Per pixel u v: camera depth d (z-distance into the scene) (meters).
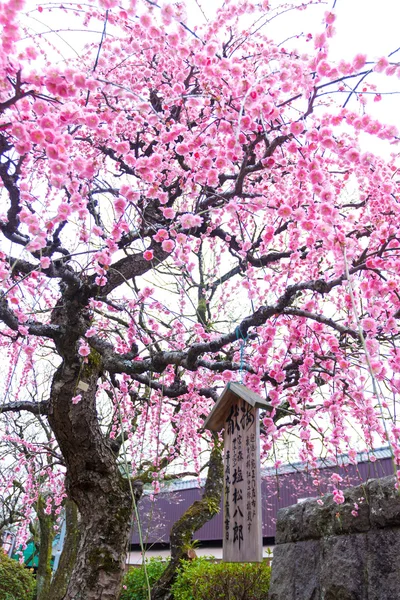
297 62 3.14
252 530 2.79
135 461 6.87
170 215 3.56
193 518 8.15
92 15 3.91
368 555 3.54
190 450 7.30
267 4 4.49
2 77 2.32
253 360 3.73
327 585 3.83
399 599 3.16
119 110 3.56
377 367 2.79
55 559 15.74
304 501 4.69
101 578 4.29
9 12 2.12
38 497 9.20
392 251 3.42
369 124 2.89
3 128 2.74
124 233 3.98
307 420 3.72
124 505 4.68
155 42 4.09
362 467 8.09
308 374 3.69
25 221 2.89
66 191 4.00
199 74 4.45
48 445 8.94
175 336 4.94
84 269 3.72
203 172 3.66
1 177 2.87
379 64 2.57
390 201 3.77
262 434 4.22
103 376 5.72
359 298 3.88
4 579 10.01
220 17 4.52
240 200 4.15
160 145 4.35
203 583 6.13
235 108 3.60
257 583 5.80
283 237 5.83
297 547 4.52
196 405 6.19
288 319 3.91
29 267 3.68
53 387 4.61
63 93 2.52
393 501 3.43
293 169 3.93
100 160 4.82
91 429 4.64
